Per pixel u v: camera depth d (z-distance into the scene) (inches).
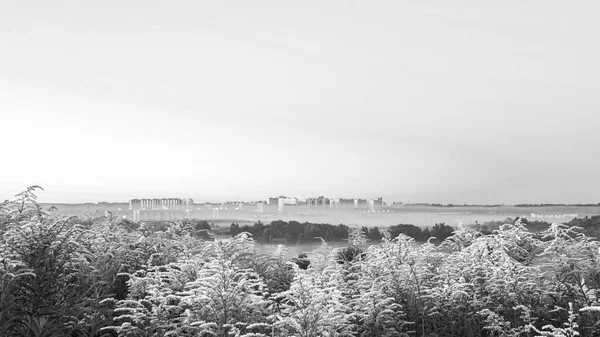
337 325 235.3
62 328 240.5
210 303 238.4
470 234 393.7
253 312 249.1
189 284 245.6
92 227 366.6
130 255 368.2
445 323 274.7
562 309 257.4
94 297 272.8
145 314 243.8
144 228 462.3
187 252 362.6
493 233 354.9
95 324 249.9
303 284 231.5
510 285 273.4
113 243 343.9
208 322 231.3
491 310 275.6
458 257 331.3
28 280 239.6
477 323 273.3
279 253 381.4
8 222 280.5
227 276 246.5
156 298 246.7
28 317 229.8
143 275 331.3
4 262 223.6
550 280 294.4
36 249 246.4
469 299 280.1
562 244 302.2
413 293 291.1
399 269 303.7
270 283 346.0
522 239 345.7
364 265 344.2
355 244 444.5
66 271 266.7
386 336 256.2
